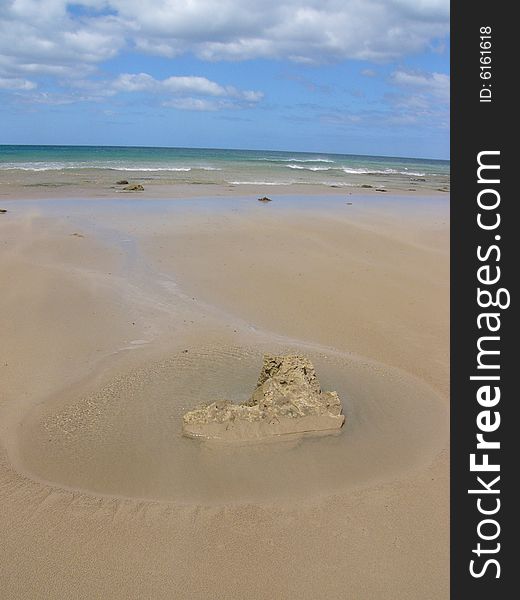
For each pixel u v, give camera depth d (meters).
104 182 32.66
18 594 4.64
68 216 20.56
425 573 4.98
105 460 6.50
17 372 8.72
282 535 5.38
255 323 11.12
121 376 8.54
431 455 6.72
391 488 6.11
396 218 23.20
